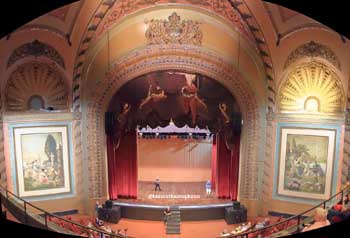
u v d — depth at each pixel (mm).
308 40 16109
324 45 15852
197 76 18547
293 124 17922
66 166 18062
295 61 16922
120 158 19516
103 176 18859
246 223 17797
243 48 17750
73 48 16641
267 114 18297
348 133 16438
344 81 16203
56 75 17078
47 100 17297
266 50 17125
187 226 18078
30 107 17031
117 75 18156
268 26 16156
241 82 18234
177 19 17359
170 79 18625
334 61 16016
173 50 18094
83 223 17266
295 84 17469
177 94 18812
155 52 18094
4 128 16531
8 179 16797
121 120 18797
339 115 16875
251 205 18875
